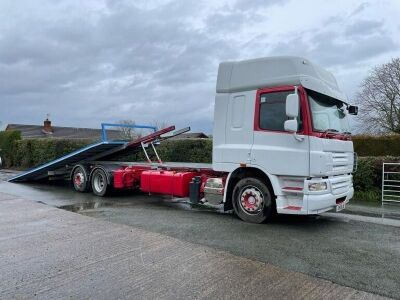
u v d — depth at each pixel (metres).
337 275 4.68
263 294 4.09
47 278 4.49
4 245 5.77
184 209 9.04
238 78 7.61
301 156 6.76
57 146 20.20
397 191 10.53
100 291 4.14
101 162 12.15
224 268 4.85
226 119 7.73
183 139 15.52
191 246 5.77
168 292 4.12
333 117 7.70
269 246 5.87
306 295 4.08
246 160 7.41
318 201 6.71
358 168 11.28
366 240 6.31
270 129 7.15
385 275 4.70
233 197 7.78
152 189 9.60
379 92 31.28
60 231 6.61
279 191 7.07
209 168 8.75
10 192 11.62
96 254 5.36
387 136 16.44
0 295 4.03
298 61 7.00
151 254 5.38
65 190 12.37
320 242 6.16
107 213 8.35
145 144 11.38
